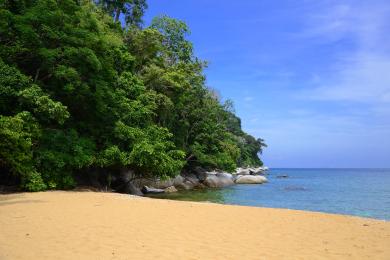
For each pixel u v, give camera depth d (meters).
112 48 26.27
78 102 22.14
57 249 7.11
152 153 23.05
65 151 20.17
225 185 47.09
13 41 19.23
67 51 19.36
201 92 41.66
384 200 29.17
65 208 12.51
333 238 9.52
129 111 24.88
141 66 34.47
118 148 23.19
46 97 17.92
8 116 17.94
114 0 39.84
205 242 8.32
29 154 17.86
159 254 7.11
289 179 73.31
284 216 13.04
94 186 24.58
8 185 19.20
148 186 32.84
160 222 10.63
